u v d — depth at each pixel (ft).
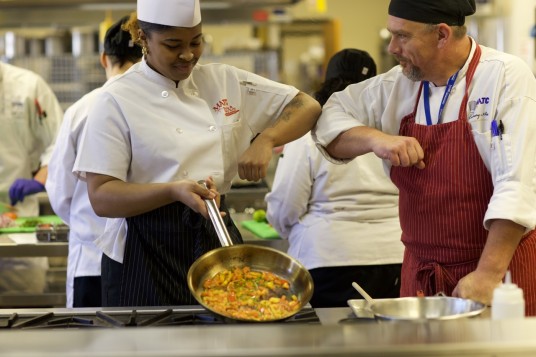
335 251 13.29
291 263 8.27
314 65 32.99
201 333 6.05
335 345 5.68
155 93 9.21
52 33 24.90
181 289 9.16
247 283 8.13
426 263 9.05
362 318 7.29
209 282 8.13
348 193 13.42
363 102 9.62
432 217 8.91
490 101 8.54
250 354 5.59
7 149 17.58
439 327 6.05
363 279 13.37
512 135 8.34
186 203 8.65
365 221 13.44
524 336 5.76
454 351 5.58
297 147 13.44
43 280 15.89
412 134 9.07
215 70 9.66
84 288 12.59
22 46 24.86
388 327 6.09
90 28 24.49
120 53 12.80
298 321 7.64
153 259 9.21
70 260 12.86
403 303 7.60
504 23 26.73
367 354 5.61
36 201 17.99
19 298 15.42
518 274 8.59
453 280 8.84
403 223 9.37
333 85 13.10
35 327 7.75
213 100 9.55
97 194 9.00
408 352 5.59
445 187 8.76
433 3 8.43
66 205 12.88
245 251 8.36
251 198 18.61
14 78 17.67
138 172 9.23
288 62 33.96
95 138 9.05
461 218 8.73
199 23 8.82
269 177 21.84
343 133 9.30
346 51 13.33
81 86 24.49
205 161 9.23
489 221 8.34
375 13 36.60
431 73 8.81
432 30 8.52
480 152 8.61
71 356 5.53
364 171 13.42
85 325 7.82
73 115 12.44
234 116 9.57
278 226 13.98
